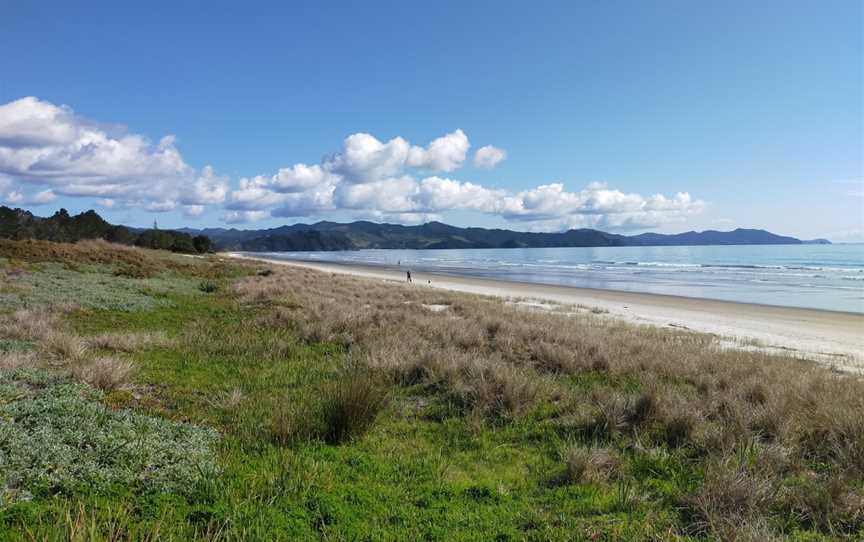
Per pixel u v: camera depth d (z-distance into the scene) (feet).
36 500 12.57
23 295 47.06
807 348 53.11
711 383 27.61
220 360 30.89
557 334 40.70
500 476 16.89
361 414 19.99
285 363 30.73
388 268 257.14
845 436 18.90
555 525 13.65
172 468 14.76
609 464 17.57
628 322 66.74
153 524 12.11
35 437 15.10
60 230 168.96
